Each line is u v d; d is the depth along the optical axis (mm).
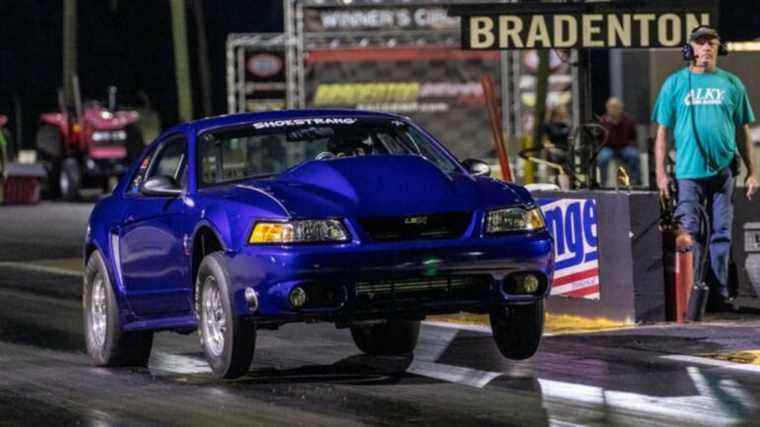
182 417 19359
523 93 67938
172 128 24672
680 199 28391
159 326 23688
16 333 29266
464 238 21109
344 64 68375
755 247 29375
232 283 21266
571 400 19703
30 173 76875
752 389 20219
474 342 25656
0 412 20125
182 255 22688
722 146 28234
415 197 21312
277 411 19516
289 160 23453
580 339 25297
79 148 80562
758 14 78125
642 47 33375
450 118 68688
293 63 68250
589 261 27703
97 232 25203
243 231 21188
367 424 18484
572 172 34250
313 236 20844
